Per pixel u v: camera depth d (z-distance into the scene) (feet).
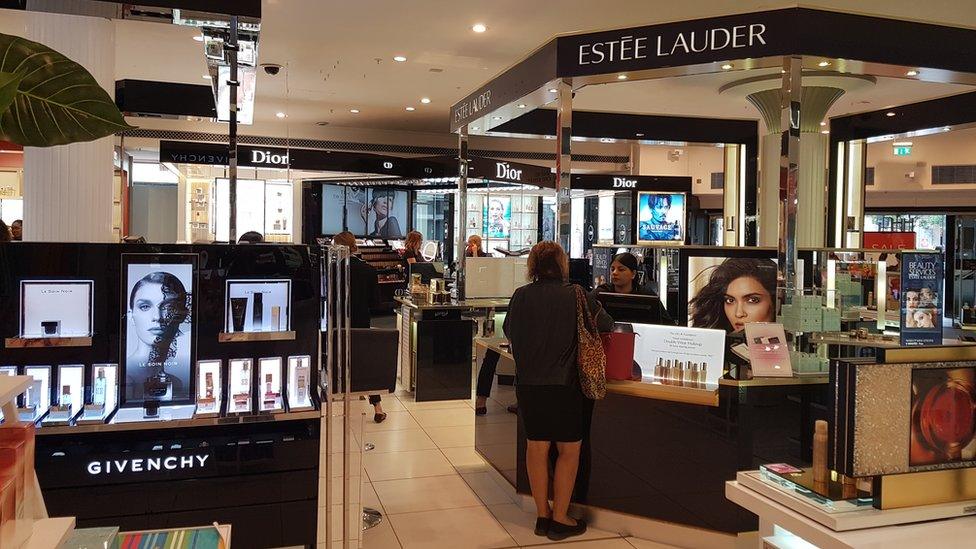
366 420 21.04
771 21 12.99
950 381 6.21
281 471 9.82
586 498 13.46
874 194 48.73
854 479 6.24
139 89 26.89
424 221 50.21
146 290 9.66
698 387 12.27
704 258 14.02
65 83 5.16
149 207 53.72
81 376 9.49
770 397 11.93
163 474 9.39
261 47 27.68
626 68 14.34
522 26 24.22
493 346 16.03
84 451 9.14
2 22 22.57
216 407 9.71
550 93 16.62
